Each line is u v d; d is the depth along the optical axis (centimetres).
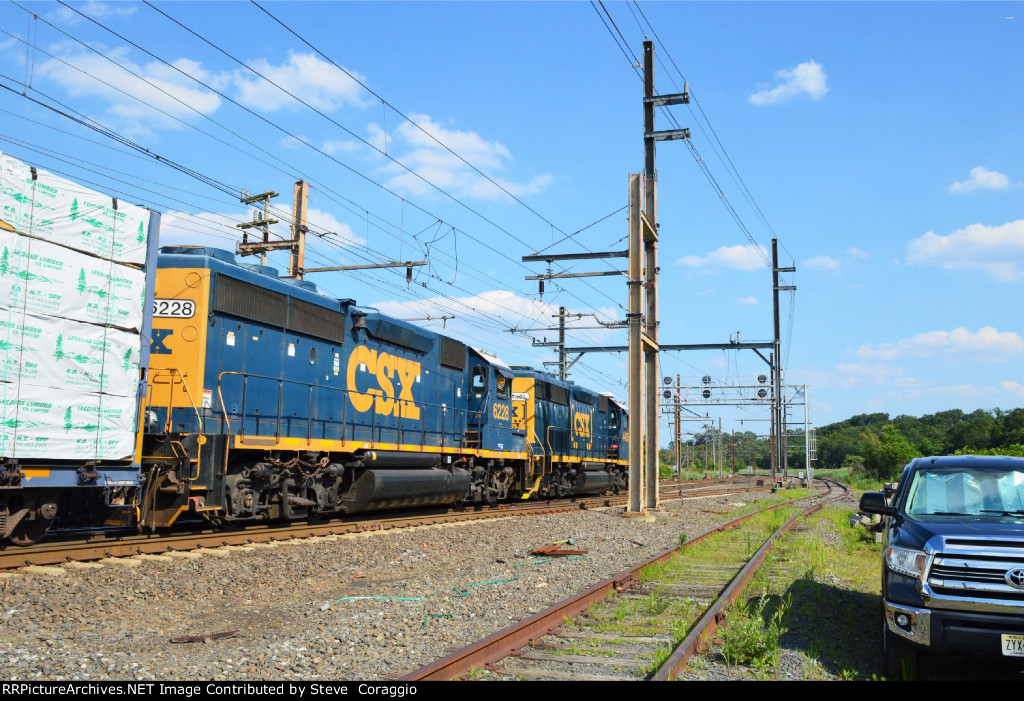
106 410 1074
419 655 694
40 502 1049
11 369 947
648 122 2702
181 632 766
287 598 956
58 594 871
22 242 962
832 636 850
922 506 792
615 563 1341
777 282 5700
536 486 2841
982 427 10844
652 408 2722
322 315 1659
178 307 1332
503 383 2553
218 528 1421
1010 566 645
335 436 1681
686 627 805
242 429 1398
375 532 1574
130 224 1121
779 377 5659
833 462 17175
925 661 735
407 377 2003
